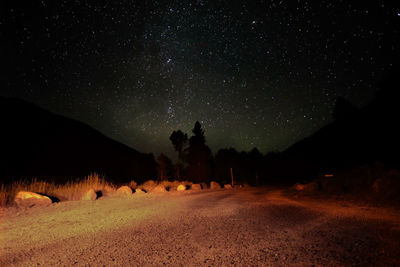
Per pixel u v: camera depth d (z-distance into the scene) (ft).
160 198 30.94
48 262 9.00
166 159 83.10
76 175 72.08
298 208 20.65
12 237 12.35
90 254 9.78
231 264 8.54
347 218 15.67
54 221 16.26
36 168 65.72
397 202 20.18
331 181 35.45
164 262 8.85
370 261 8.38
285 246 10.36
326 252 9.45
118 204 24.85
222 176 101.04
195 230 13.46
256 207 21.94
